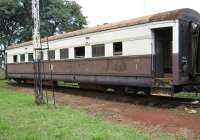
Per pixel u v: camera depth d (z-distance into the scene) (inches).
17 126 381.7
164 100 583.2
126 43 609.6
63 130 358.3
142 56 575.8
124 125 395.2
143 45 573.9
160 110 502.6
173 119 428.1
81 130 359.3
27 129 366.0
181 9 534.3
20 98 646.5
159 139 327.6
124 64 615.5
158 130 369.4
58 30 1614.2
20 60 1038.4
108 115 472.4
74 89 840.9
